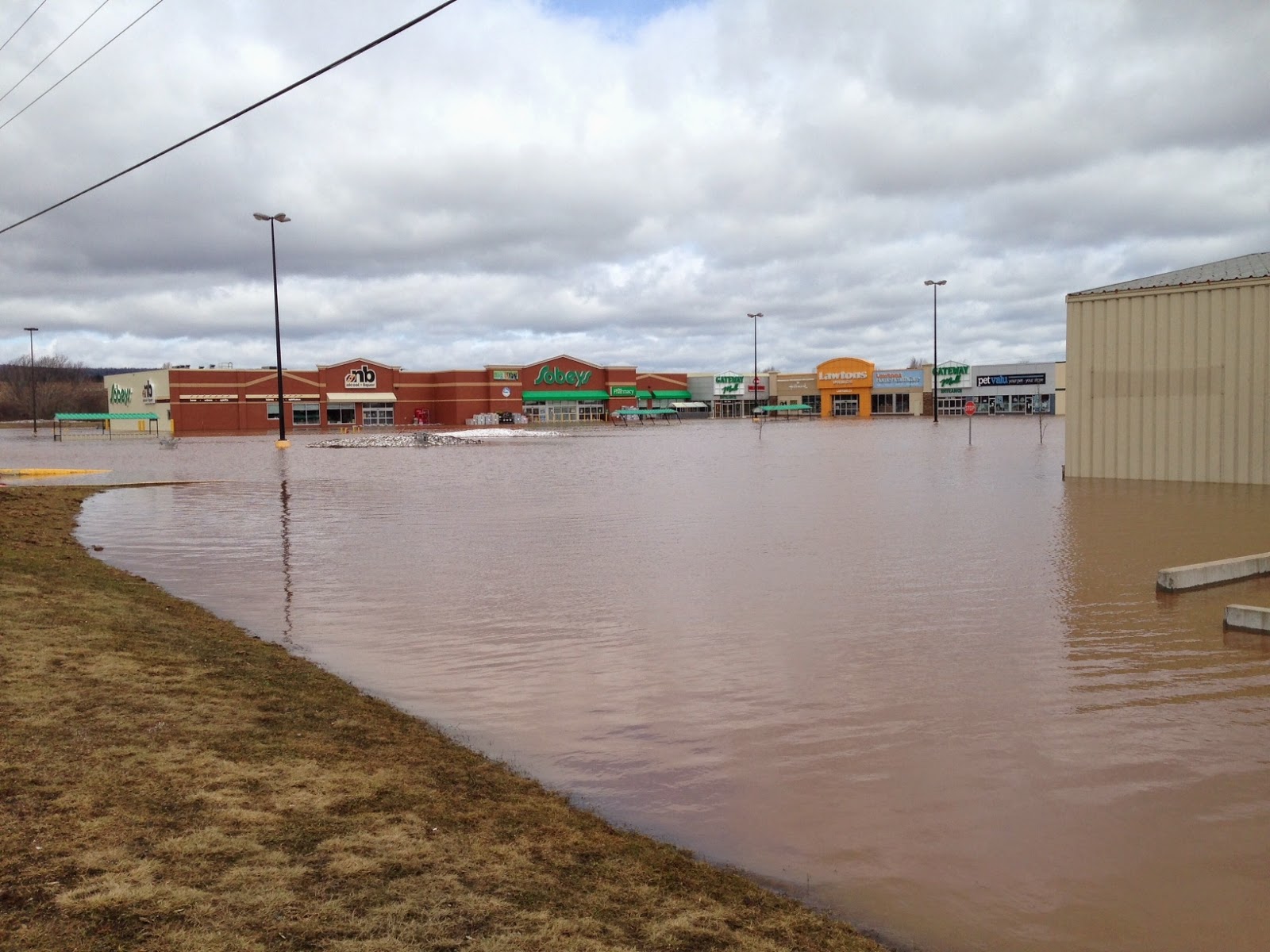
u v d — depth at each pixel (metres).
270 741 5.74
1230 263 25.06
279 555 14.14
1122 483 23.19
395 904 3.84
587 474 29.73
